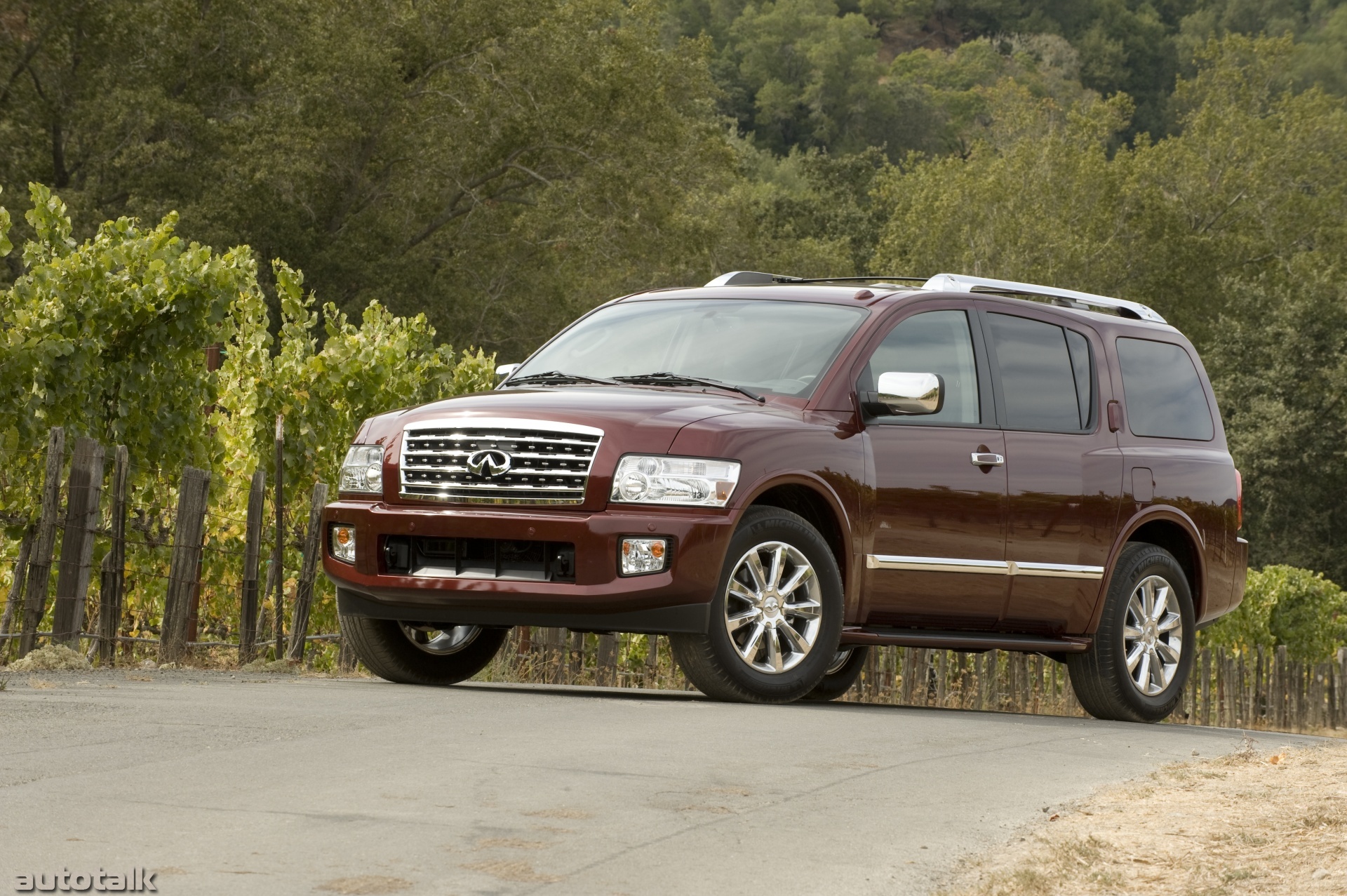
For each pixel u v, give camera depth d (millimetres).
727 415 13875
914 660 30594
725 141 92438
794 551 13953
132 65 75438
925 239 129000
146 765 9305
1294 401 109312
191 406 19672
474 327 84562
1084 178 125062
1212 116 144500
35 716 11055
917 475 14945
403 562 14031
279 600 18297
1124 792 10453
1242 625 53188
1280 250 135250
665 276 90562
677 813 8555
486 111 82188
